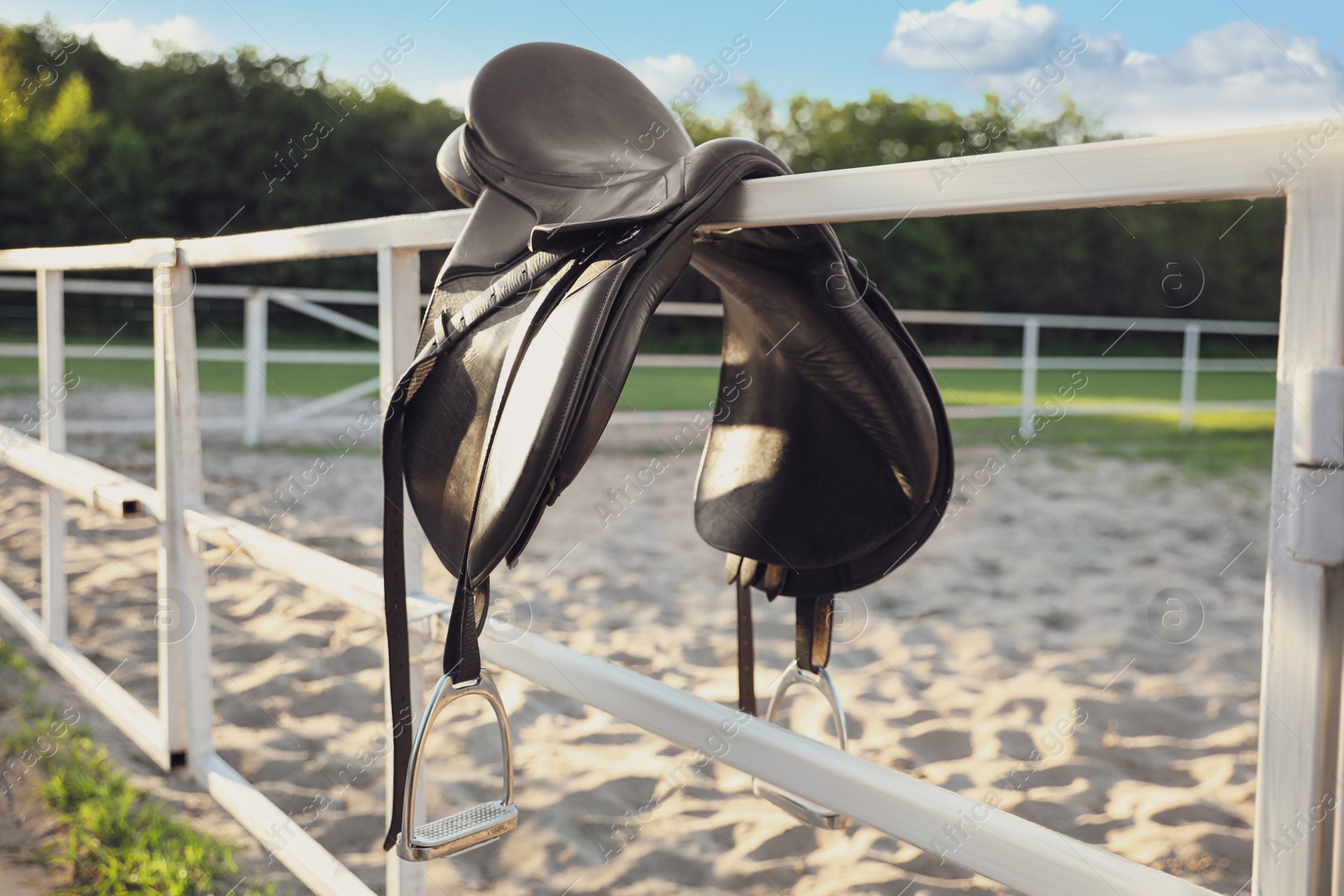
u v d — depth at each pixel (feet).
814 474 3.24
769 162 2.63
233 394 25.67
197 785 5.70
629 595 9.30
